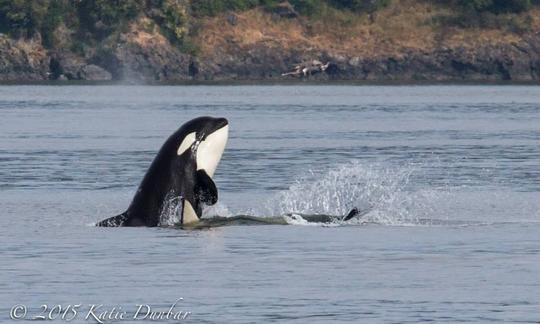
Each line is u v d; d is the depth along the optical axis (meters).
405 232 83.75
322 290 62.72
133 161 143.75
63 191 112.50
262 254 73.69
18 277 66.00
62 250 75.19
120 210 98.12
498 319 56.16
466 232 83.81
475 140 177.75
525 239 80.25
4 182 120.06
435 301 60.09
